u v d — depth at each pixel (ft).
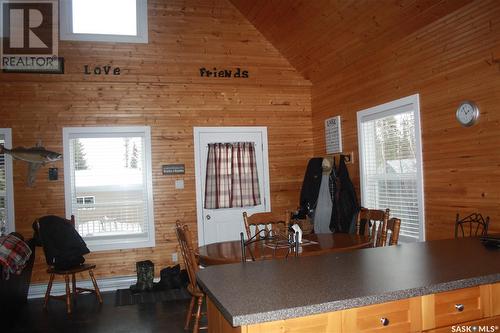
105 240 16.47
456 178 10.76
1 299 11.33
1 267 11.18
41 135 15.92
